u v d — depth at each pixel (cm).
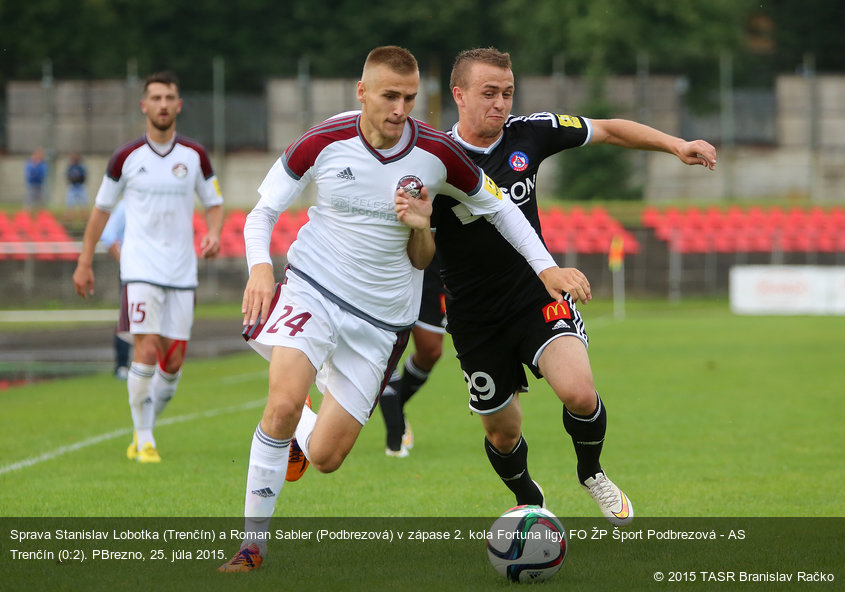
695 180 14625
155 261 2728
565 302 1830
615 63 17325
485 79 1808
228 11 18200
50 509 2081
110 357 5916
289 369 1633
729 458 2678
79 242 10969
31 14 17288
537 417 3516
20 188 13775
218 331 7788
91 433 3153
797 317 9125
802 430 3153
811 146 14425
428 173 1670
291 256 1733
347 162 1648
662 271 11900
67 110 13700
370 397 1747
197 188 2888
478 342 1873
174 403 3903
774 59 19462
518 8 18312
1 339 7150
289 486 2341
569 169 14625
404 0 18325
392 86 1568
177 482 2377
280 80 13988
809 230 12088
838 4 19475
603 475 1844
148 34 18112
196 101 13925
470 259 1839
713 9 17975
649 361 5341
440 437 3116
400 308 1750
